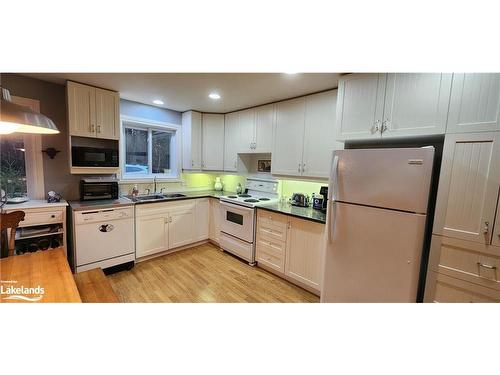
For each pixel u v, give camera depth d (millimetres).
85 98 2443
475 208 1313
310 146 2541
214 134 3646
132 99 3000
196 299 2229
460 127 1343
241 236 3021
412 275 1450
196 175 3980
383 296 1576
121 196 3121
